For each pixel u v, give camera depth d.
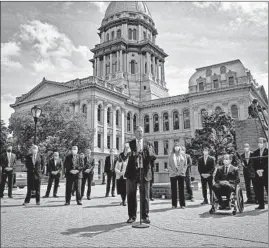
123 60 70.19
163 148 61.25
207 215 8.26
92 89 50.44
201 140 23.61
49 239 5.45
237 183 8.77
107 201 12.50
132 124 61.97
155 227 6.51
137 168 7.19
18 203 11.70
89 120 49.59
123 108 57.97
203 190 11.37
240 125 16.73
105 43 70.56
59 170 14.95
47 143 32.28
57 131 34.84
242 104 50.25
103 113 52.12
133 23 74.06
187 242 5.12
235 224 6.82
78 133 36.84
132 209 7.24
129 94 66.75
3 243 5.19
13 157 14.17
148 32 76.75
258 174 9.48
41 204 11.31
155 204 11.18
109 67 70.25
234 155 15.91
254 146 16.08
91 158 13.55
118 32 74.12
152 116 63.50
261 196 9.56
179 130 59.47
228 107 51.69
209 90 53.53
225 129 23.58
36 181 11.18
